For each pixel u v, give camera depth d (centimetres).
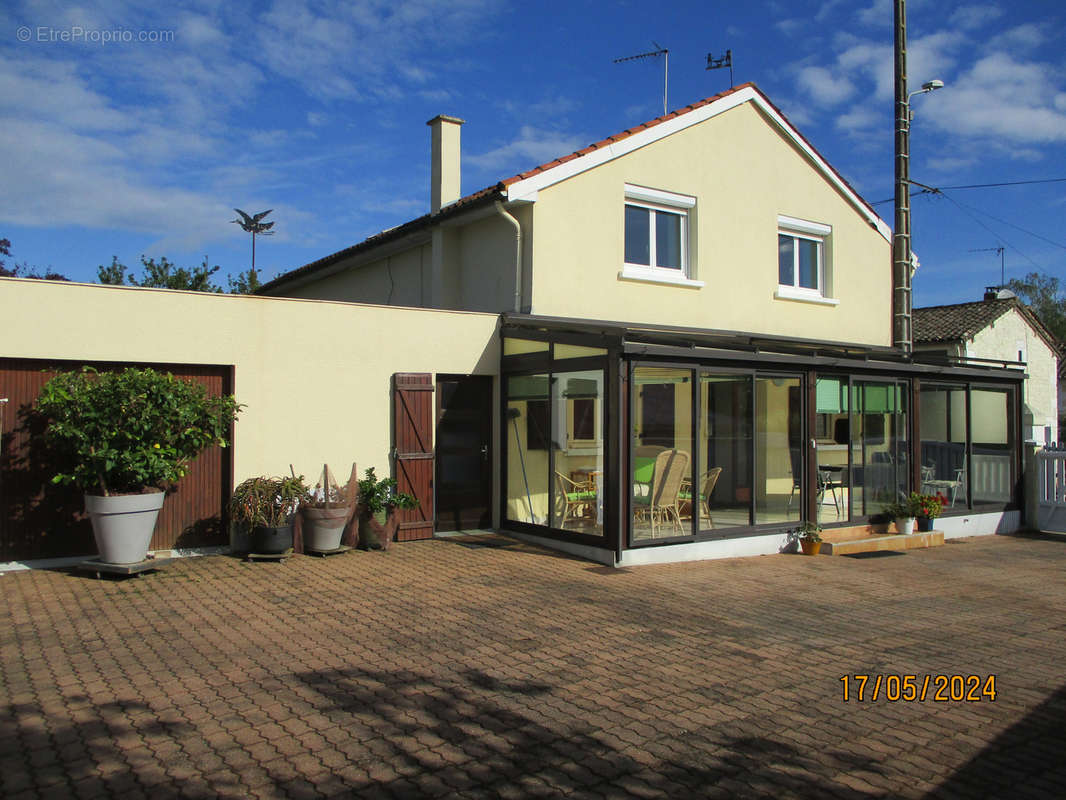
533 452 1136
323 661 608
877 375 1316
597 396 1022
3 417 857
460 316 1158
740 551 1126
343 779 425
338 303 1054
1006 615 852
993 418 1529
